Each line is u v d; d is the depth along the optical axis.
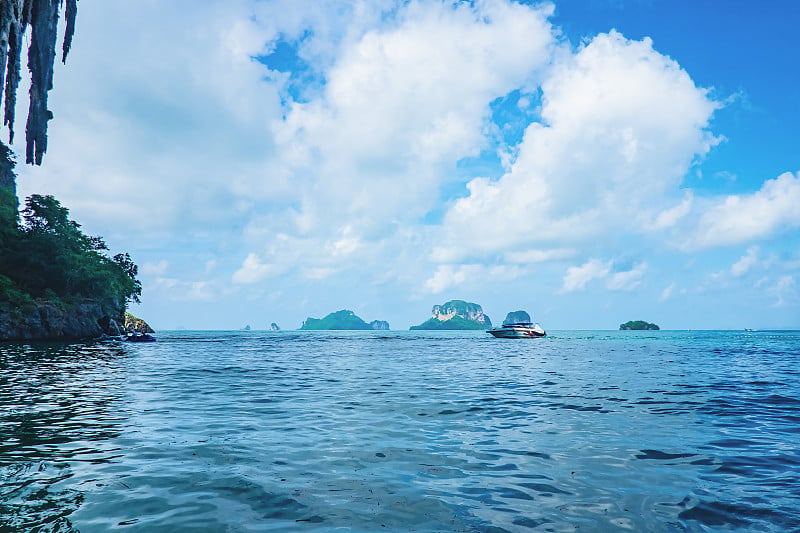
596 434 8.63
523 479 5.98
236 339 85.38
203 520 4.60
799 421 9.91
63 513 4.71
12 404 11.57
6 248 63.19
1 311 53.38
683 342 71.12
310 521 4.61
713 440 8.15
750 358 33.19
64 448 7.30
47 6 30.94
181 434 8.41
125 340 59.12
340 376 20.02
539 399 13.16
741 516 4.81
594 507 5.04
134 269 85.25
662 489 5.62
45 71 32.09
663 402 12.59
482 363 28.94
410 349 50.19
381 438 8.23
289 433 8.59
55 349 36.91
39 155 33.28
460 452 7.30
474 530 4.44
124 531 4.30
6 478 5.77
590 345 60.34
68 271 65.12
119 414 10.37
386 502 5.15
